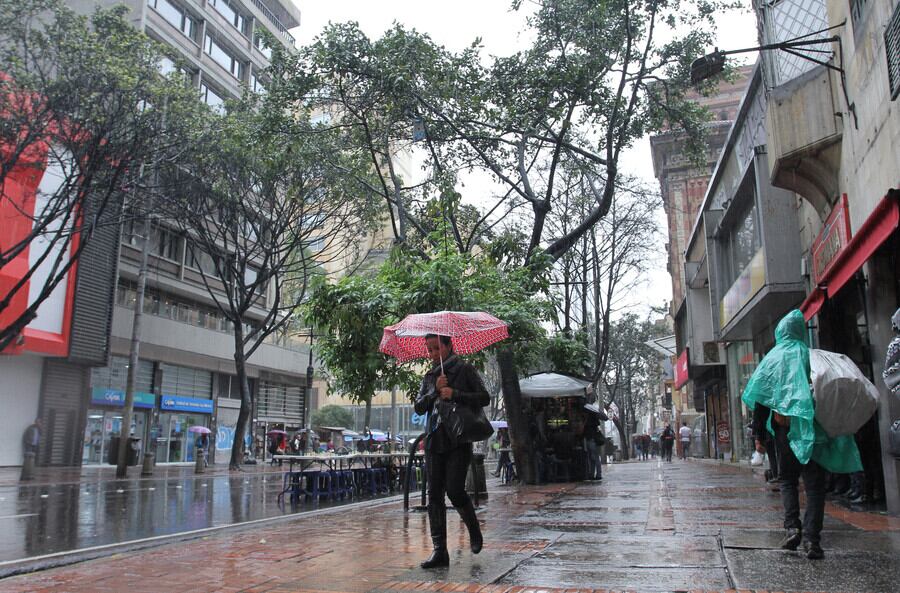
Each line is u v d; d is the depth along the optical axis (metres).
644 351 47.94
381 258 33.88
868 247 6.79
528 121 14.56
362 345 10.06
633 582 4.25
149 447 30.25
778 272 12.93
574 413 16.98
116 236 29.55
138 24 31.36
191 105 21.39
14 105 18.12
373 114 16.38
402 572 4.82
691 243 26.14
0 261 18.44
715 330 19.02
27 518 10.69
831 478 9.91
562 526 7.13
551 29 14.62
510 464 17.33
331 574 4.81
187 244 35.50
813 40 9.09
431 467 5.17
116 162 20.45
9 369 25.97
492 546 5.86
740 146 16.47
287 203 28.97
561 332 16.02
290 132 15.47
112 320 29.14
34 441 24.53
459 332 5.43
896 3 6.77
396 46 14.28
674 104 16.14
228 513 11.61
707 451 33.28
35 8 18.53
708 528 6.59
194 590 4.38
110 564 5.44
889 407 7.56
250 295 29.05
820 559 4.80
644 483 14.05
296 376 45.78
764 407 5.28
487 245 13.17
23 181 23.36
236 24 39.97
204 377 37.62
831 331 10.00
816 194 10.37
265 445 42.12
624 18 14.10
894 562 4.69
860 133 8.23
